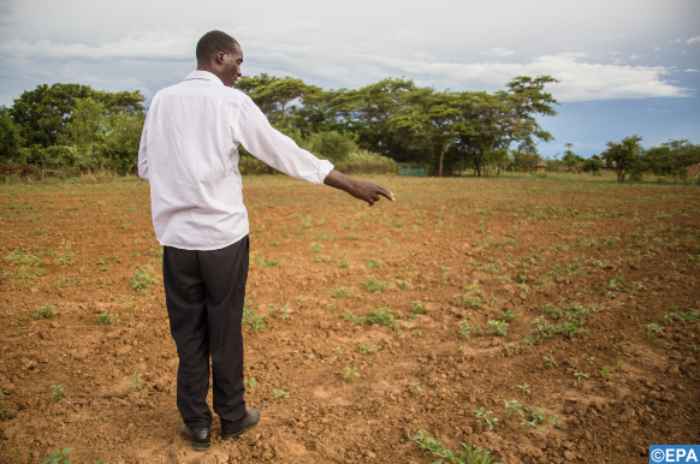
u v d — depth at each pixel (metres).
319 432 2.89
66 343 4.19
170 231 2.42
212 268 2.45
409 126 47.69
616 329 4.45
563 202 16.44
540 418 3.00
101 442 2.78
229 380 2.68
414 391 3.36
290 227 10.66
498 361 3.88
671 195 19.25
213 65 2.49
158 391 3.39
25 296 5.48
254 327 4.50
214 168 2.33
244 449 2.74
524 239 9.23
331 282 6.24
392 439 2.83
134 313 4.96
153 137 2.39
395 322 4.69
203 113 2.32
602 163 40.16
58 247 8.23
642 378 3.52
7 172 22.98
